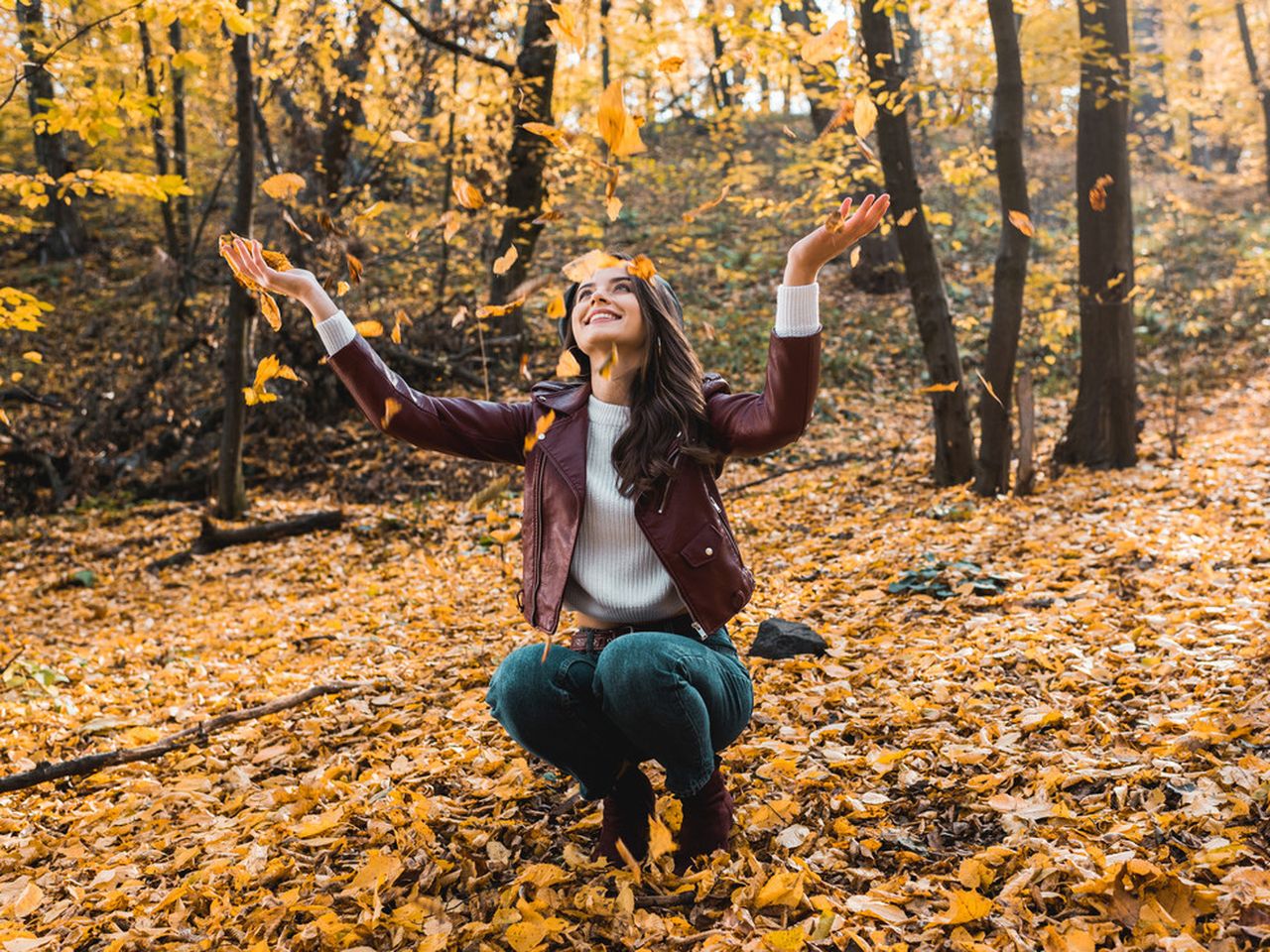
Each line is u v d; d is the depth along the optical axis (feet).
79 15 22.34
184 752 12.39
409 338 39.29
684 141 72.18
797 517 25.18
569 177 40.40
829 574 18.72
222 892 8.24
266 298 7.00
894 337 44.57
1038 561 17.19
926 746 9.92
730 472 31.55
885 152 24.98
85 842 9.87
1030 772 8.91
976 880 7.13
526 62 35.12
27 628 22.72
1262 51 70.54
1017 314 23.98
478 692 13.43
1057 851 7.32
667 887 7.48
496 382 39.22
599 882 7.56
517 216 37.35
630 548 7.40
